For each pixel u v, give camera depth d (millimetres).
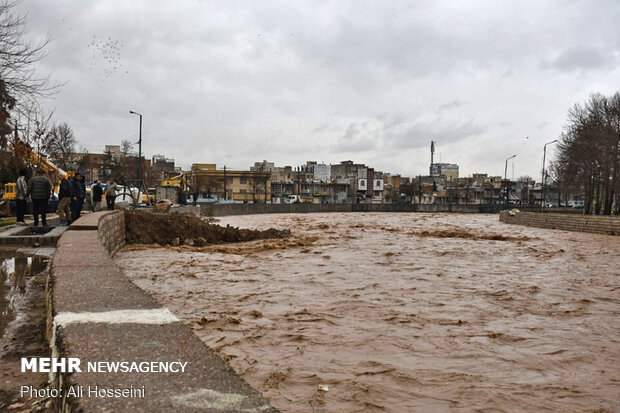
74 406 2098
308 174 120688
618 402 4914
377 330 7355
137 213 19734
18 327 5090
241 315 8086
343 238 26734
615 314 9125
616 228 34656
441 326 7738
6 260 9789
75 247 7688
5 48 15766
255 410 2100
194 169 98375
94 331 3191
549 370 5824
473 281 12578
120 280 4957
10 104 16969
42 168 29594
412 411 4512
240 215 65688
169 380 2420
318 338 6828
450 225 46156
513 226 46750
